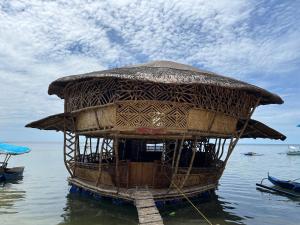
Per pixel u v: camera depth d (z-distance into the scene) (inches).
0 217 713.6
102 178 855.7
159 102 717.3
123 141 1047.6
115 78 704.4
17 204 853.2
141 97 722.2
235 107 847.7
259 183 1318.9
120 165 812.0
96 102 788.0
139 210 629.6
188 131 731.4
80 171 959.0
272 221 713.6
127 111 721.0
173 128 722.2
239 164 2559.1
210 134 785.6
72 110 890.1
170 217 713.0
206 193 940.0
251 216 754.2
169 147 986.7
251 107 914.7
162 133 722.8
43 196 969.5
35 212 761.0
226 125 842.8
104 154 1213.7
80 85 844.0
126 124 718.5
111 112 732.0
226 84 725.9
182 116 729.0
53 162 2504.9
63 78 828.0
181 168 792.3
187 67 919.7
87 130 852.0
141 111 720.3
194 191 810.8
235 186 1240.2
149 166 816.9
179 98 723.4
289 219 735.1
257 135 1159.6
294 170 2010.3
